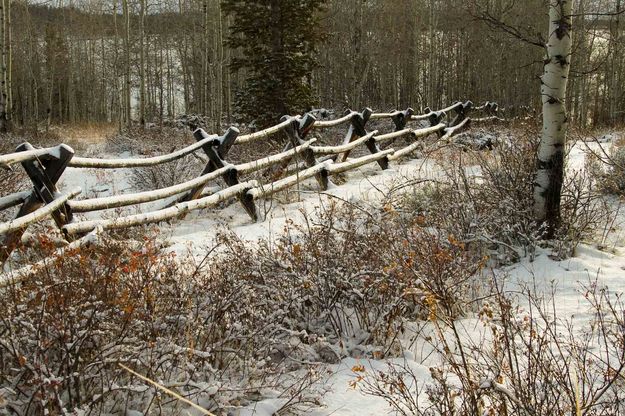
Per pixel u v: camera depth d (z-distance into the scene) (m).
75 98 48.06
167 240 6.03
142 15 24.20
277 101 14.27
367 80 35.06
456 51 33.00
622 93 31.09
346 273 4.08
